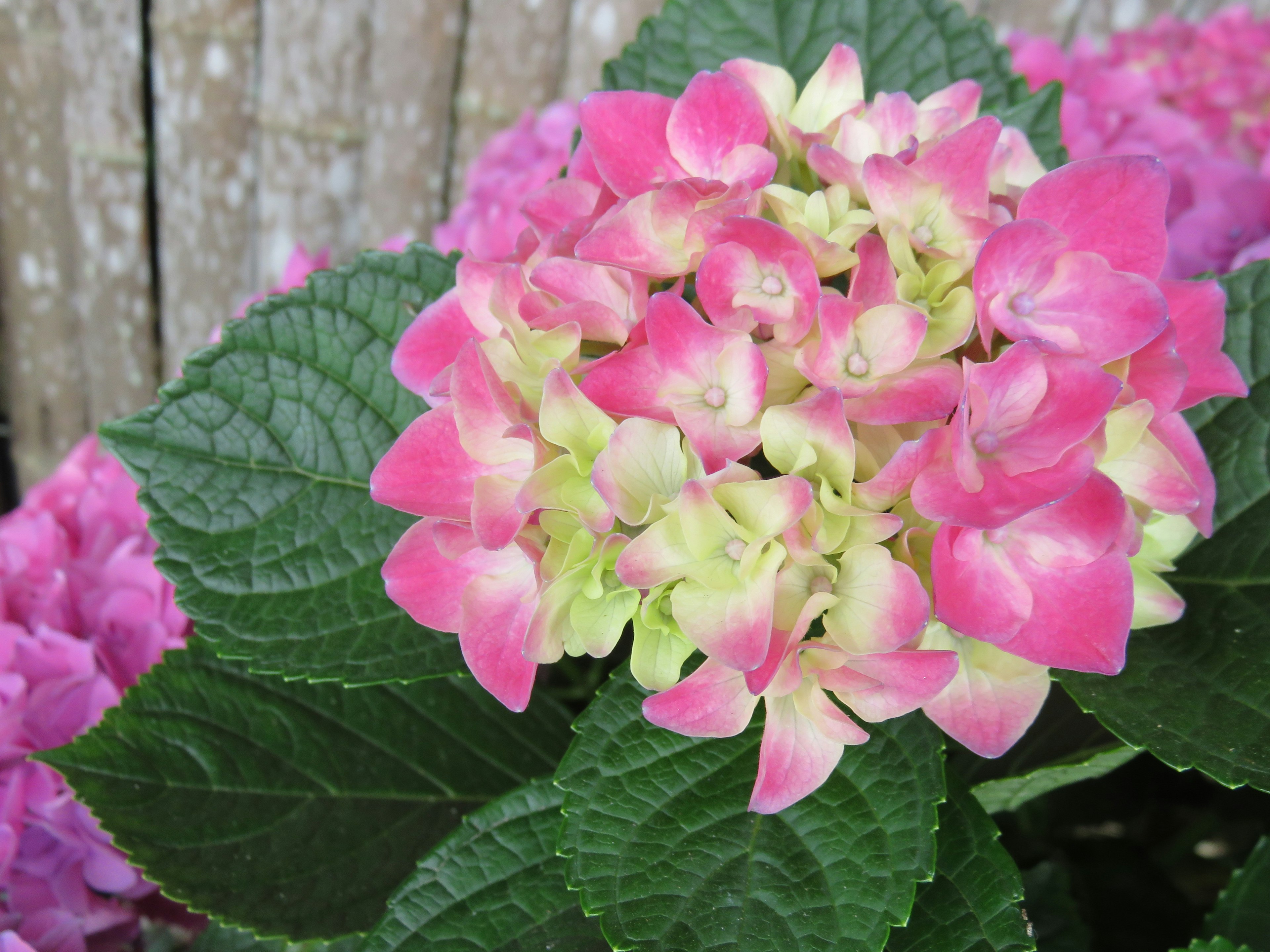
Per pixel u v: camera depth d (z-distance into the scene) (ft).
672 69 1.42
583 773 1.10
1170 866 1.63
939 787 1.08
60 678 1.40
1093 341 1.03
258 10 2.68
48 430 3.42
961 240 1.06
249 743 1.30
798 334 1.02
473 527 1.02
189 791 1.26
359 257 1.31
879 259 1.03
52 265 3.11
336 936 1.23
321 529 1.28
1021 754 1.34
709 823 1.09
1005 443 1.02
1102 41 2.64
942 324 1.04
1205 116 1.98
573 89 2.78
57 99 2.85
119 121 2.84
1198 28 2.06
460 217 2.02
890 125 1.14
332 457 1.29
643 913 1.05
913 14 1.40
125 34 2.72
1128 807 1.58
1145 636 1.17
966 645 1.09
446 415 1.09
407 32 2.68
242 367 1.28
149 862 1.22
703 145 1.14
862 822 1.08
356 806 1.30
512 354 1.05
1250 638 1.15
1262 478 1.24
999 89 1.40
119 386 3.27
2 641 1.40
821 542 0.99
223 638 1.22
